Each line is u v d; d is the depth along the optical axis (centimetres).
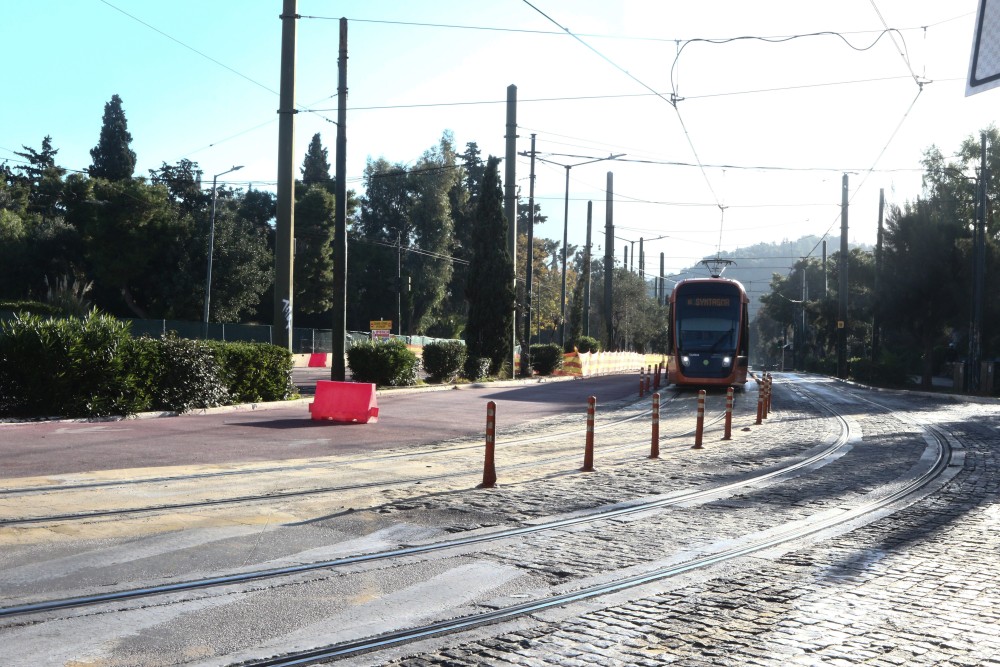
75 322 1808
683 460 1482
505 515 964
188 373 1998
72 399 1772
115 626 561
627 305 7812
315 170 8662
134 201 6262
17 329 1730
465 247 9288
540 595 656
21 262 6378
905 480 1281
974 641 563
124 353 1858
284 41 2333
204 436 1588
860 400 3341
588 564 756
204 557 745
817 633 576
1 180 7844
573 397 3089
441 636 561
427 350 3462
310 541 818
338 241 2625
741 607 635
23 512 893
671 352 3406
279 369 2381
